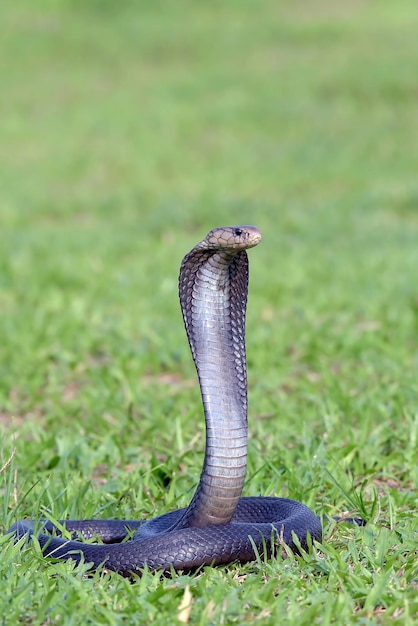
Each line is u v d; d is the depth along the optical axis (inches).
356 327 663.8
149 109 1974.7
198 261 287.6
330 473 366.0
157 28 2554.1
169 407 490.0
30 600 265.6
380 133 1707.7
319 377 551.2
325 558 296.5
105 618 253.1
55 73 2266.2
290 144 1683.1
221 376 288.7
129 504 360.2
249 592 266.8
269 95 1990.7
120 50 2407.7
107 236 1089.4
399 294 744.3
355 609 263.7
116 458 416.5
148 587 273.3
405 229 1086.4
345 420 456.8
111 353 609.9
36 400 523.2
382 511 345.1
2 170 1594.5
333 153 1604.3
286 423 451.2
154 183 1485.0
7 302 779.4
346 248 988.6
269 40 2429.9
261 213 1213.7
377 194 1294.3
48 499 352.2
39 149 1743.4
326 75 2089.1
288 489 365.1
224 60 2295.8
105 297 783.1
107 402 496.7
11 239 1074.1
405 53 2209.6
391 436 424.2
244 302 293.9
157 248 1013.8
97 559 290.0
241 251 291.3
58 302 757.3
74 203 1348.4
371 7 2706.7
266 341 619.2
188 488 367.9
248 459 393.1
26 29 2546.8
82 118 1931.6
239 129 1802.4
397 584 274.4
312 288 782.5
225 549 288.2
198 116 1898.4
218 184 1450.5
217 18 2637.8
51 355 610.5
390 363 556.7
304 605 262.8
